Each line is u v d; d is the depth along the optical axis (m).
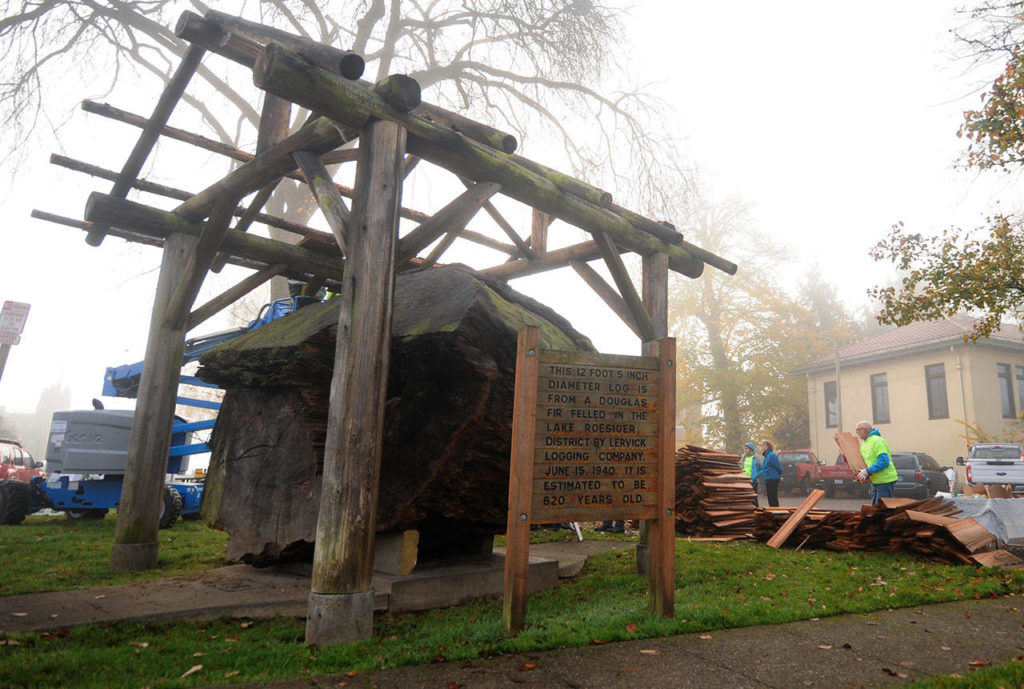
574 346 6.60
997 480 17.59
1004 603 5.16
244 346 6.38
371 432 4.09
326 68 4.24
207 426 11.20
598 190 6.15
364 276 4.21
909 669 3.46
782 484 24.39
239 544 6.05
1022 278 10.23
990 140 9.85
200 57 5.12
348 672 3.38
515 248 8.70
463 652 3.66
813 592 5.39
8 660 3.48
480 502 5.64
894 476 9.12
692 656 3.63
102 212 6.31
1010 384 25.52
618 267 6.60
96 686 3.17
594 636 3.95
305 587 5.33
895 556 7.37
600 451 4.34
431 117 5.08
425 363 5.47
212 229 6.16
